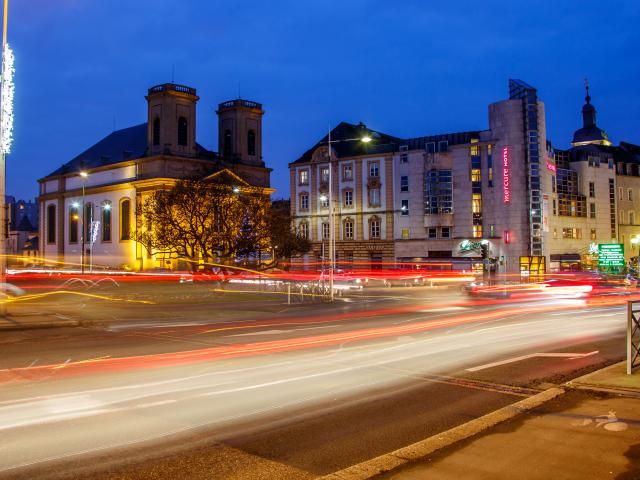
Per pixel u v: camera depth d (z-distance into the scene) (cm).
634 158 8831
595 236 7831
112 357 1327
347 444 698
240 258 5150
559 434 694
